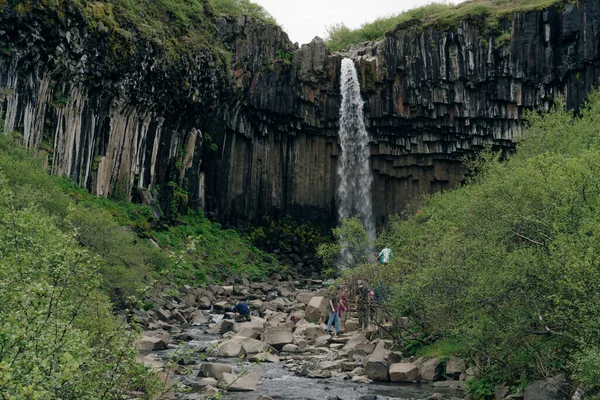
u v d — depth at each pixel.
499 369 12.51
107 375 7.25
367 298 19.86
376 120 53.72
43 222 10.17
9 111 29.91
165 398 11.57
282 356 18.09
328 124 54.69
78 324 9.41
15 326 6.24
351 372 15.65
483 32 49.62
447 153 53.38
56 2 31.16
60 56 32.59
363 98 53.66
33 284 6.89
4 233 8.41
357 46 59.78
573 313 10.59
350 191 55.00
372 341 18.52
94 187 36.81
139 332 7.79
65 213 22.98
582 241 11.27
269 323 23.67
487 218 15.44
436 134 53.25
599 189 12.68
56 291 7.27
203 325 25.80
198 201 47.78
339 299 22.05
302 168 54.56
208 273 38.91
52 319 6.89
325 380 14.95
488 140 51.44
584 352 9.78
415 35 51.56
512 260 12.02
